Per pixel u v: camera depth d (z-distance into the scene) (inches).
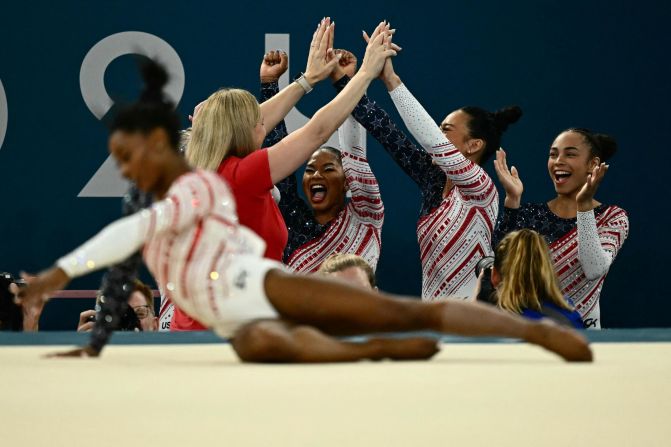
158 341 466.3
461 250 721.6
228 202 353.1
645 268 1003.3
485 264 696.4
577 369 321.1
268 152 524.4
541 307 542.6
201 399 251.9
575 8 1010.1
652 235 1000.9
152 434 212.1
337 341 341.1
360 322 352.8
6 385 278.5
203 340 471.5
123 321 758.5
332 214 768.9
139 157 353.4
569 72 1008.2
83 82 1003.9
